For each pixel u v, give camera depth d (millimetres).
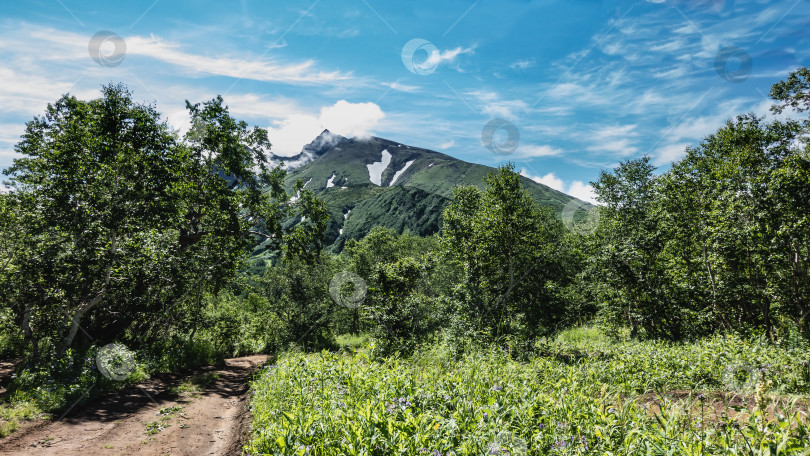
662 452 3721
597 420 4672
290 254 27875
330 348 29875
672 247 21766
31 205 17031
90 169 18734
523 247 21953
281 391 9195
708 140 22391
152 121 20969
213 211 24250
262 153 26109
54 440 8000
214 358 23172
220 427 9125
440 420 4770
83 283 16547
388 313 17922
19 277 15047
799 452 3326
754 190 15898
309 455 4461
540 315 21000
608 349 15336
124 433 8586
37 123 19922
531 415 4891
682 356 10320
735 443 3807
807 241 14719
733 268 17641
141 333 21203
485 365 8680
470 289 20281
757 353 9820
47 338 17734
